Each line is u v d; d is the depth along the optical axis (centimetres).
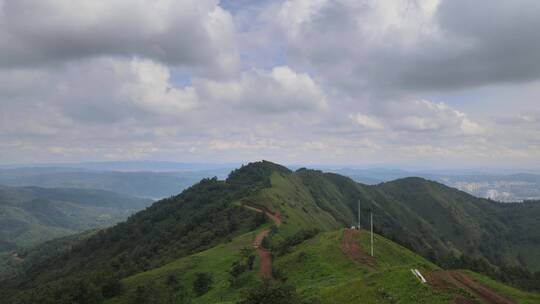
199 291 11731
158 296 11400
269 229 18438
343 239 12031
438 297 5925
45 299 13150
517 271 17400
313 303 6381
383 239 13038
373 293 6512
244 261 13050
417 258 12025
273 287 6119
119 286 13000
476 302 5819
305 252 11425
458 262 15775
